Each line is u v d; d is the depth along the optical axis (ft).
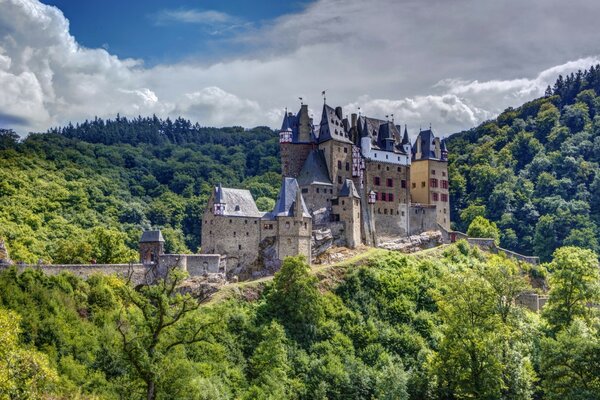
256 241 445.78
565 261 407.23
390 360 358.64
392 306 416.87
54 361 283.18
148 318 234.79
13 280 323.57
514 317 370.53
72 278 346.74
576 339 308.19
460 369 332.39
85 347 300.81
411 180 592.19
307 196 498.69
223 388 303.27
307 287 383.65
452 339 338.34
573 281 400.88
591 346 301.84
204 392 277.03
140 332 238.68
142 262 407.85
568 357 306.35
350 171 523.70
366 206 525.34
